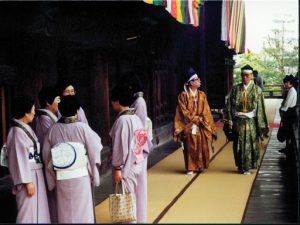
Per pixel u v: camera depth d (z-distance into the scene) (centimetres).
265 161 848
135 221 453
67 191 427
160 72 1137
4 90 558
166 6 582
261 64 1611
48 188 439
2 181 549
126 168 457
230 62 1711
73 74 709
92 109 752
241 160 740
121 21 757
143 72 1022
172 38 1184
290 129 834
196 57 1478
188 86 760
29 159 423
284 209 540
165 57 1180
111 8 716
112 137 463
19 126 418
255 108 743
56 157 425
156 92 1103
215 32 1628
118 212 446
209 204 567
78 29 650
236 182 684
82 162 431
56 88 496
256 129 746
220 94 1697
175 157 912
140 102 513
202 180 703
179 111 758
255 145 743
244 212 530
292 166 797
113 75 852
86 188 435
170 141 1146
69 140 430
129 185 465
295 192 619
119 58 865
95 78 744
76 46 688
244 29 1425
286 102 836
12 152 412
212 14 1606
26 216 418
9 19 532
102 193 639
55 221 458
